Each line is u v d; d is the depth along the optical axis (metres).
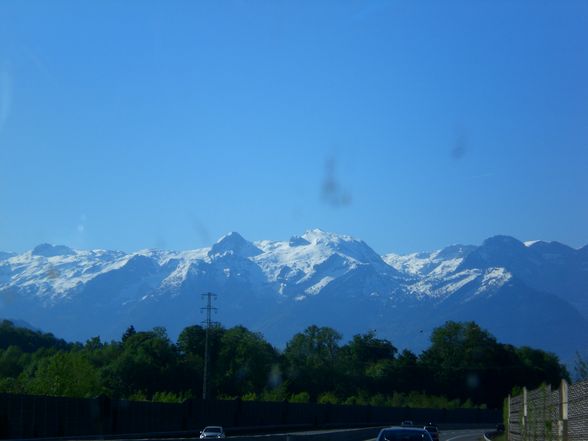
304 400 117.00
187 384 116.94
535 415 29.19
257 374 133.88
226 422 83.44
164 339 124.25
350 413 111.44
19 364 115.88
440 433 99.25
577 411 20.33
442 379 158.62
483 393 157.38
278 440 47.59
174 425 73.88
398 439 27.42
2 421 49.47
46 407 54.81
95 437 58.56
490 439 68.81
